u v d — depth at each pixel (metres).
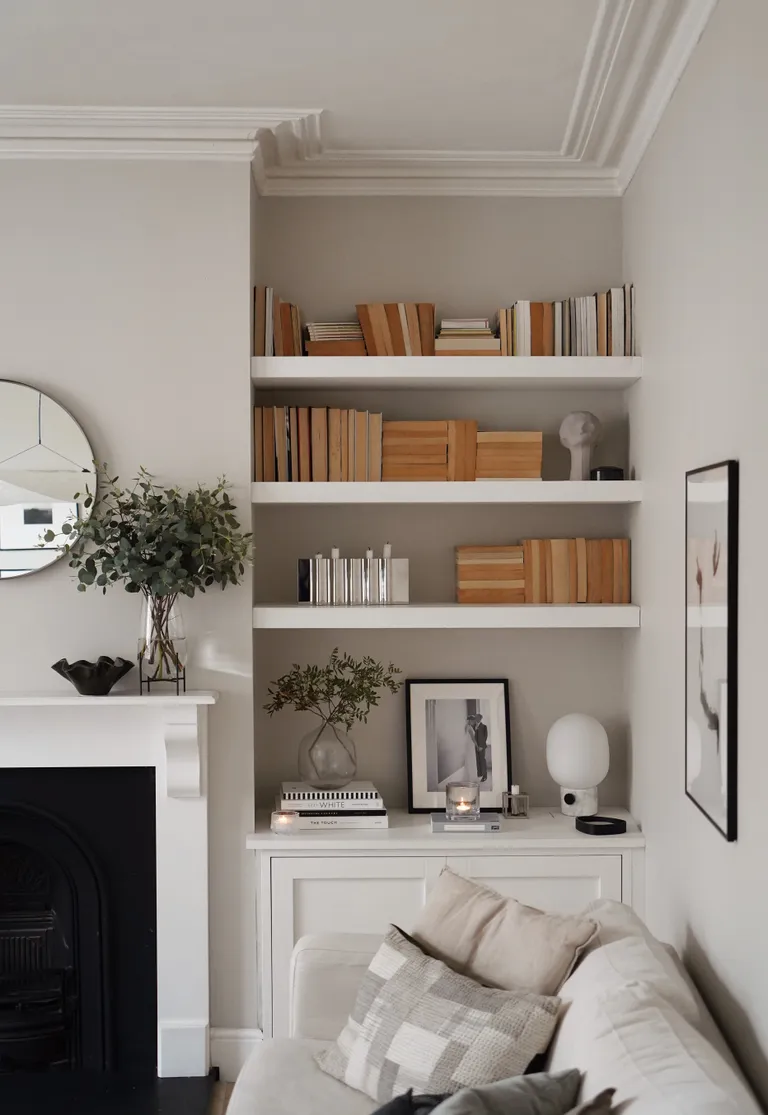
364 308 3.48
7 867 3.40
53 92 3.04
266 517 3.68
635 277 3.44
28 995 3.34
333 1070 2.31
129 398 3.31
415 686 3.65
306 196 3.67
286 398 3.67
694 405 2.64
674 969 2.16
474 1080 2.01
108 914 3.33
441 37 2.71
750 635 2.12
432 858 3.26
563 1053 1.96
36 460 3.29
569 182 3.64
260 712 3.67
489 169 3.59
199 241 3.31
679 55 2.70
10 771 3.32
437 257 3.68
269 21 2.62
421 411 3.68
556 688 3.69
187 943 3.28
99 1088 3.20
